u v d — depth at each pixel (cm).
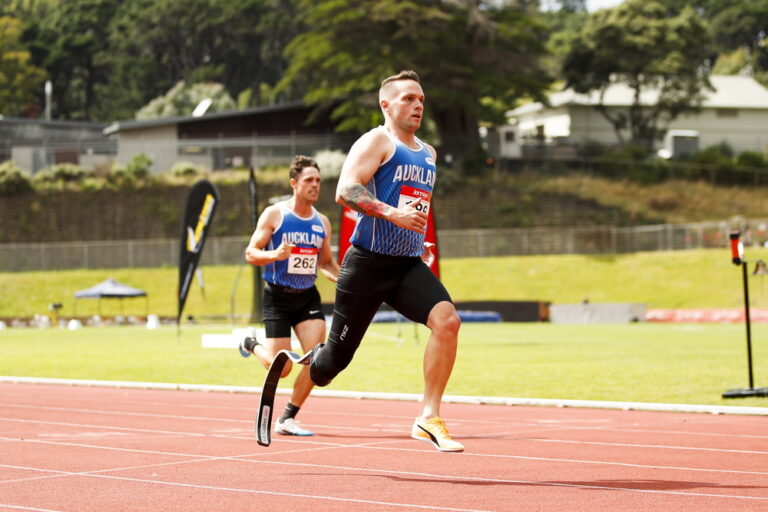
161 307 17350
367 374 5000
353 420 3128
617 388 4166
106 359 6462
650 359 5912
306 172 2770
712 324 13400
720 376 4619
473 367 5409
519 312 14750
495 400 3731
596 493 1734
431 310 1877
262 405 1977
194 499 1684
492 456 2253
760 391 3672
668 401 3653
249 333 7369
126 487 1819
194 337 10531
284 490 1775
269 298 2806
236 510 1580
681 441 2530
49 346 8681
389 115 1920
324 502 1648
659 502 1641
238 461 2173
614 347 7388
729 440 2547
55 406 3669
